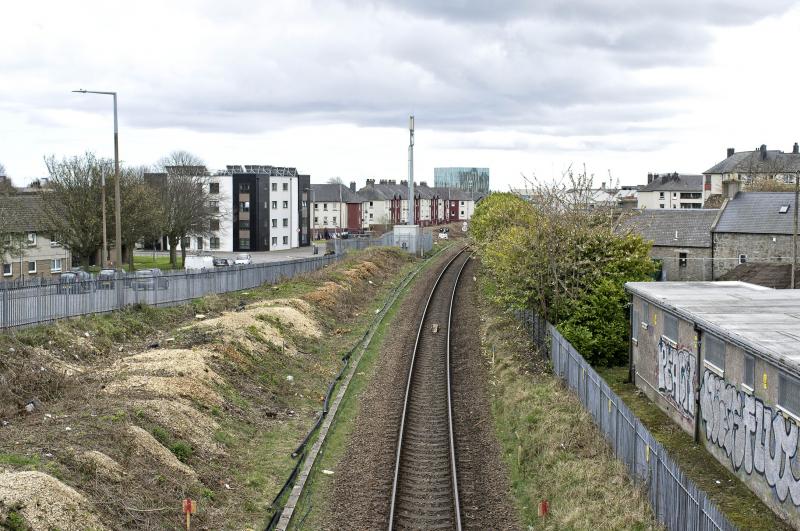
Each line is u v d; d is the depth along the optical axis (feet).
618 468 55.67
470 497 53.93
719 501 55.31
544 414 69.56
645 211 216.74
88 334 80.74
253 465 57.16
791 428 50.06
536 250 98.43
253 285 141.79
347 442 64.75
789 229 184.75
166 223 225.35
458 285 177.17
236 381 74.95
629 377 93.35
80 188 178.60
